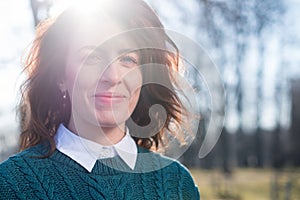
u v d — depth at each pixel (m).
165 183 1.94
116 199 1.78
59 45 1.77
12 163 1.71
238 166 28.34
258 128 28.53
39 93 1.84
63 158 1.76
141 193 1.87
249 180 20.66
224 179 19.72
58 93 1.83
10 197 1.65
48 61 1.80
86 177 1.75
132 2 1.77
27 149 1.81
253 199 15.86
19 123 2.15
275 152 29.81
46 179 1.71
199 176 18.45
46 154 1.76
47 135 1.81
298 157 29.81
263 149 29.20
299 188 16.06
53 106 1.85
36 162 1.73
